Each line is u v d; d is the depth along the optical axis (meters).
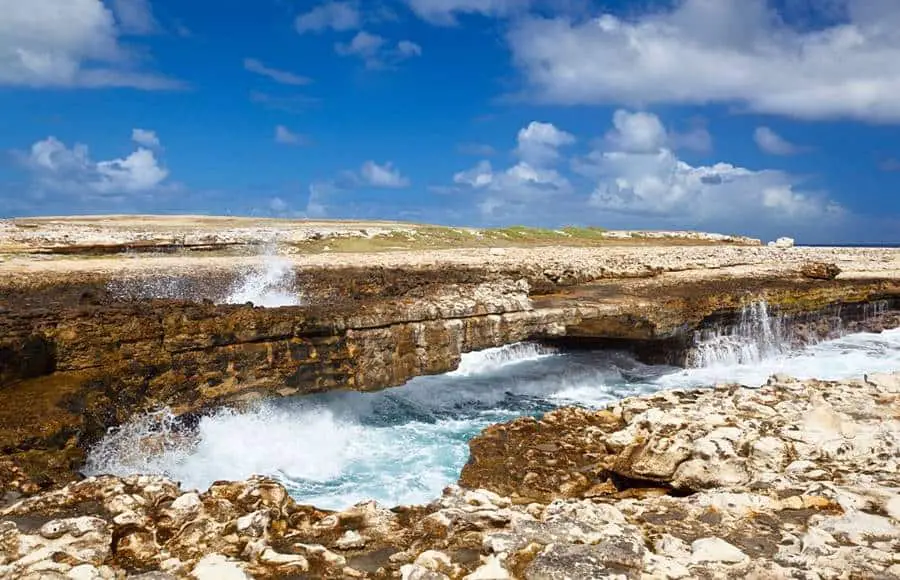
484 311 19.91
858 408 13.27
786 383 16.05
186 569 7.57
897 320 34.38
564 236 75.62
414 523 9.02
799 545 7.88
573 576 7.06
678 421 12.77
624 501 9.87
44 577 7.08
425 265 34.28
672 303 24.59
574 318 21.91
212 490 9.85
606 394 22.31
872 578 6.94
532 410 20.00
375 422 18.09
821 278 35.62
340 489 13.80
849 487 9.69
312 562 7.90
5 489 10.30
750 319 28.09
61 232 36.59
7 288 22.33
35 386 12.69
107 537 8.09
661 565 7.36
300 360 16.16
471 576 7.14
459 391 20.80
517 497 11.77
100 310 14.84
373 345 17.31
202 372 14.85
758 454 11.13
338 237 50.00
